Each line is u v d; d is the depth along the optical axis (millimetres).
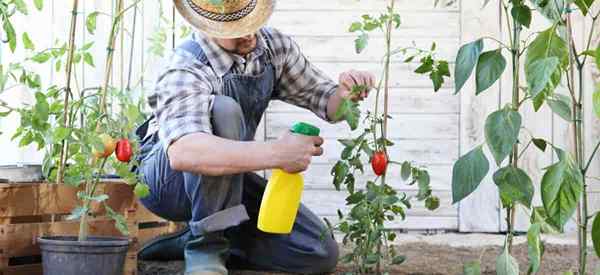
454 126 4086
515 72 1518
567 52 1499
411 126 4086
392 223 4082
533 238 1499
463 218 4062
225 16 2072
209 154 2014
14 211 2115
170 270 2562
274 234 2547
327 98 2449
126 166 2084
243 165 1997
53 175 2334
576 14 3973
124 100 2162
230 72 2291
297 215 2537
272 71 2395
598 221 1407
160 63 3676
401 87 4090
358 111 2148
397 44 4074
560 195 1419
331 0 4070
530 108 4035
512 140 1414
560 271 2617
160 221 2902
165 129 2098
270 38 2408
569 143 4031
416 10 4066
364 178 4062
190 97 2119
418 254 3037
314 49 4086
